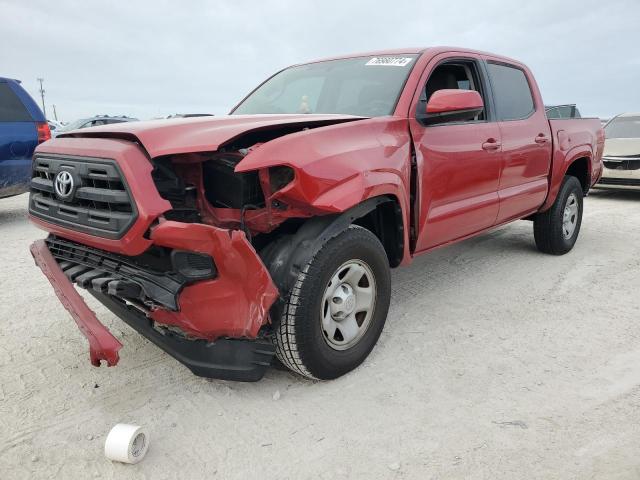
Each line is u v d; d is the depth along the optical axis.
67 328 3.73
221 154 2.63
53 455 2.37
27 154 7.55
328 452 2.38
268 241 2.83
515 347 3.42
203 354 2.65
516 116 4.69
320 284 2.69
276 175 2.60
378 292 3.14
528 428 2.54
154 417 2.65
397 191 3.13
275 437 2.49
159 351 3.36
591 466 2.27
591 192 11.12
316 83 4.11
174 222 2.33
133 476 2.24
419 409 2.71
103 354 2.37
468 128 3.95
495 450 2.38
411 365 3.18
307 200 2.54
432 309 4.09
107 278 2.48
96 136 2.75
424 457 2.35
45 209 2.87
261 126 2.61
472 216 4.08
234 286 2.41
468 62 4.26
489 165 4.14
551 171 5.16
